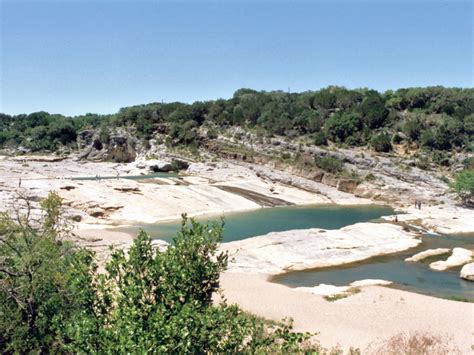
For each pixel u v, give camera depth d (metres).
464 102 124.94
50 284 14.68
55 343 13.48
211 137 124.81
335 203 86.69
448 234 57.09
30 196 58.16
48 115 199.12
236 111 135.12
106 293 10.52
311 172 99.88
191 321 9.36
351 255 44.50
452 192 85.94
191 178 93.88
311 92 157.12
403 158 101.44
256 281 35.12
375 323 26.53
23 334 13.81
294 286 35.12
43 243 15.90
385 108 118.62
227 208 72.94
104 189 68.75
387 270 40.31
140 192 71.00
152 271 10.38
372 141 108.56
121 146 142.75
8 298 14.45
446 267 40.94
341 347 22.92
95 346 9.53
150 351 8.66
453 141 106.81
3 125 197.00
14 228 16.12
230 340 10.30
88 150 147.38
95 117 187.00
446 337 24.42
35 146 154.00
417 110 126.12
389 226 57.16
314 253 44.00
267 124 123.62
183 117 142.00
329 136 114.44
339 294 32.44
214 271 11.15
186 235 11.27
